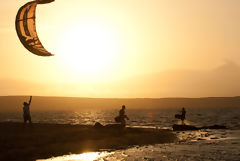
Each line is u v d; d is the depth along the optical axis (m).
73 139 18.00
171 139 20.33
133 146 16.52
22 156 12.95
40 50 11.82
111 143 17.31
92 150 14.80
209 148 15.41
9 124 27.47
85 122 63.84
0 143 15.48
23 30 11.70
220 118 83.56
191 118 84.44
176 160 12.15
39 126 25.97
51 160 12.30
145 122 60.25
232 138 20.45
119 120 22.44
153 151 14.56
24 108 22.30
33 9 11.80
